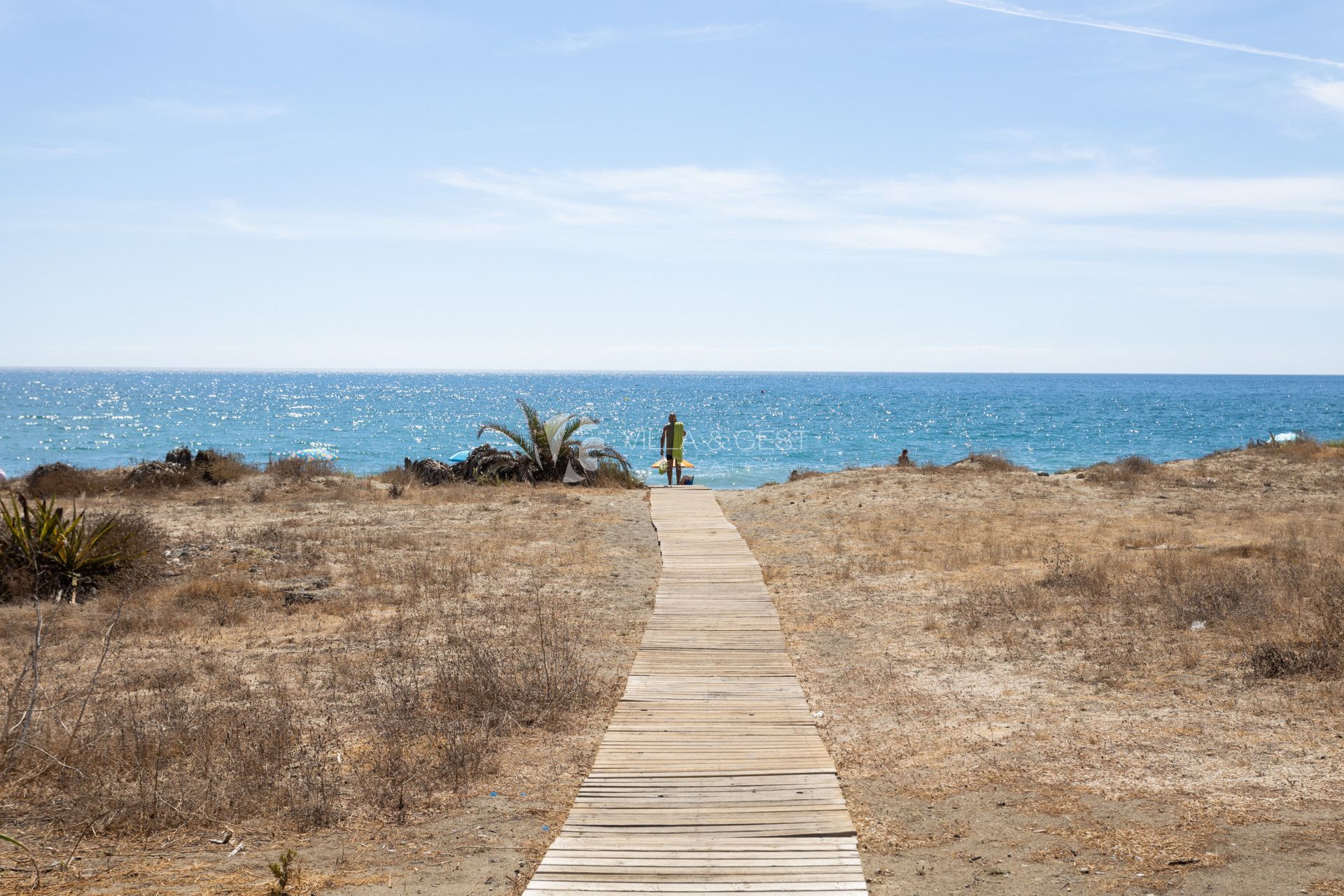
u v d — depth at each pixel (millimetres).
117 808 5688
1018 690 8141
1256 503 20031
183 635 10500
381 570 13930
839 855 5070
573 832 5410
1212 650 8852
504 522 19000
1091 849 5012
